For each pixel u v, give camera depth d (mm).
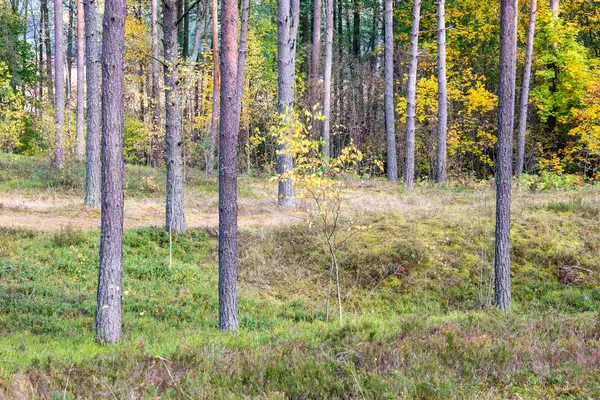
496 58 32812
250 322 10953
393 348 6688
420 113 31578
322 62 39062
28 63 40250
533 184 24281
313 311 12438
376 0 44094
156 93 29734
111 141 8586
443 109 26922
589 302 12039
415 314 10859
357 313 12375
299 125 11320
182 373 5945
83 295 11977
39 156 31141
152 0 31297
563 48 27953
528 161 30422
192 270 14453
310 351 6871
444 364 6148
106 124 8570
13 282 12227
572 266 13602
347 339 7379
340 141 36000
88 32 19172
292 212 19469
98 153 19859
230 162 9953
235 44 9773
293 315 12062
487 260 14227
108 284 8609
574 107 28312
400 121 32812
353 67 38594
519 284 13352
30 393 5168
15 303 10711
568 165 30641
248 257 15125
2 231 15297
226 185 9961
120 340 8602
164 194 24641
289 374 5801
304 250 15422
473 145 30750
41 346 7832
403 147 33688
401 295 13375
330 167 11938
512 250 14453
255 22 36531
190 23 52250
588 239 14594
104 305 8594
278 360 6438
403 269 14070
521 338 7242
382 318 11602
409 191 24000
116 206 8656
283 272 14547
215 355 6676
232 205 10023
